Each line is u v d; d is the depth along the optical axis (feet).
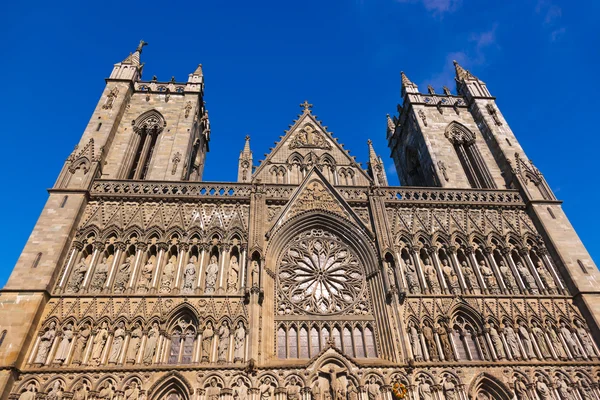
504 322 111.86
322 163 162.40
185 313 106.11
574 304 116.57
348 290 118.52
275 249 122.93
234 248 120.47
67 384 90.27
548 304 115.85
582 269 121.60
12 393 86.74
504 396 98.37
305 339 107.65
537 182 146.61
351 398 93.86
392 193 139.95
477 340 109.29
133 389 91.15
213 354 98.43
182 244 118.42
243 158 160.45
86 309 102.22
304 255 126.00
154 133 161.27
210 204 129.49
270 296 112.78
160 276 111.96
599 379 101.14
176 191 133.18
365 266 122.83
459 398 95.91
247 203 130.93
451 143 171.01
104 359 94.89
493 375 100.17
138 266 112.68
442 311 111.86
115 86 166.61
